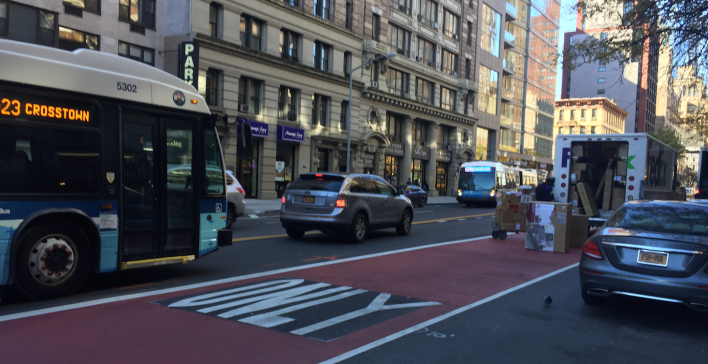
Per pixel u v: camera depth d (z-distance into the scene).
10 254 5.52
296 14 29.06
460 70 47.12
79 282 6.20
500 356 4.52
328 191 11.60
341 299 6.38
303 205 11.77
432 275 8.21
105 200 6.38
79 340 4.50
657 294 5.55
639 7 11.45
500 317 5.84
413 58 40.47
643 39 11.71
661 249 5.63
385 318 5.59
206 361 4.09
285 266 8.59
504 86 56.03
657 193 15.74
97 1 21.16
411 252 10.73
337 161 32.97
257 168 27.67
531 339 5.06
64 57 6.07
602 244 6.05
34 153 5.74
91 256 6.33
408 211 14.21
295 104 29.88
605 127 87.12
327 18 31.84
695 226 5.96
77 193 6.11
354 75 34.00
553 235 11.48
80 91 6.14
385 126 38.00
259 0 26.72
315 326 5.19
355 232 11.86
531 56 61.78
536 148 64.56
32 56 5.73
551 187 14.15
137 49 23.00
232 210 14.12
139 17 22.95
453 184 47.16
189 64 22.88
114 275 7.52
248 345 4.52
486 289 7.31
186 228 7.50
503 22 54.34
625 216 6.47
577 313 6.17
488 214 23.91
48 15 19.39
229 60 25.25
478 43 49.81
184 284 6.98
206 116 7.84
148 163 6.96
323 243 11.77
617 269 5.85
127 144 6.69
